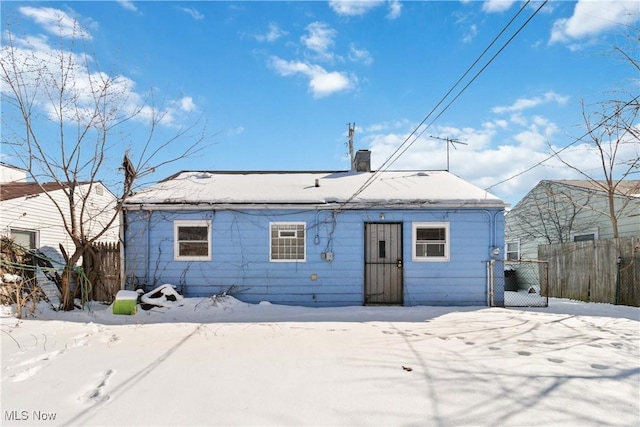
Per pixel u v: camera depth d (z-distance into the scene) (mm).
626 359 4777
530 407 3381
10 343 5496
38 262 9289
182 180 11469
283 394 3666
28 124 8211
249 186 10812
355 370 4359
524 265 14203
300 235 9625
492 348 5320
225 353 5074
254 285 9469
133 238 9406
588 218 12391
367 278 9602
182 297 8828
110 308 8328
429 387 3838
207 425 3064
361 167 13219
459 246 9547
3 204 11898
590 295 10273
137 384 3908
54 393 3666
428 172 12695
